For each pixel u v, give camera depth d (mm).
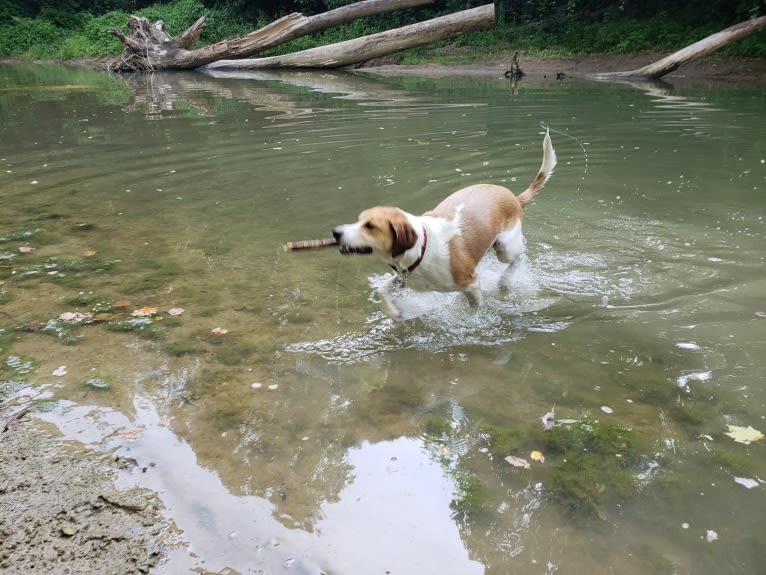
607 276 4746
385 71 20578
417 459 2816
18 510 2473
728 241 5266
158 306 4293
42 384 3350
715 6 19734
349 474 2713
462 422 3088
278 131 10031
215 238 5578
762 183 6820
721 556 2260
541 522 2439
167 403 3209
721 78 16094
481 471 2734
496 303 4410
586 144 8875
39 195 6809
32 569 2205
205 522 2424
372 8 20859
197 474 2693
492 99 13266
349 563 2244
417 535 2377
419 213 5988
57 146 9172
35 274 4789
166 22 27578
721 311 4113
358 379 3477
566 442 2918
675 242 5305
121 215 6188
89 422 3037
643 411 3137
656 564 2230
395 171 7559
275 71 20922
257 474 2701
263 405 3211
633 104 12141
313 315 4203
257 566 2223
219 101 13609
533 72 19234
